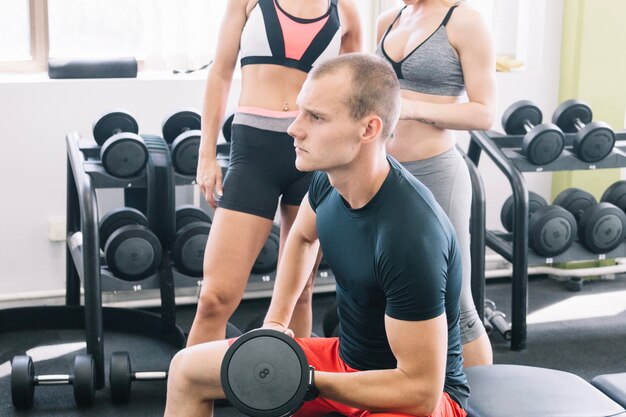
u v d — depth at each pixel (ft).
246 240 9.02
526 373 7.49
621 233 12.71
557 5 14.93
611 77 14.89
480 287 11.73
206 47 13.71
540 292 14.67
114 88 13.05
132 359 11.83
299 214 7.17
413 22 9.20
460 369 6.86
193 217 12.23
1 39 13.42
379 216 6.14
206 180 9.45
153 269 11.18
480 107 8.89
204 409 6.81
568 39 14.92
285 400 6.16
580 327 13.08
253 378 6.20
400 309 6.01
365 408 6.23
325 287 14.40
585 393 7.10
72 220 12.37
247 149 9.10
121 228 11.03
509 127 13.00
